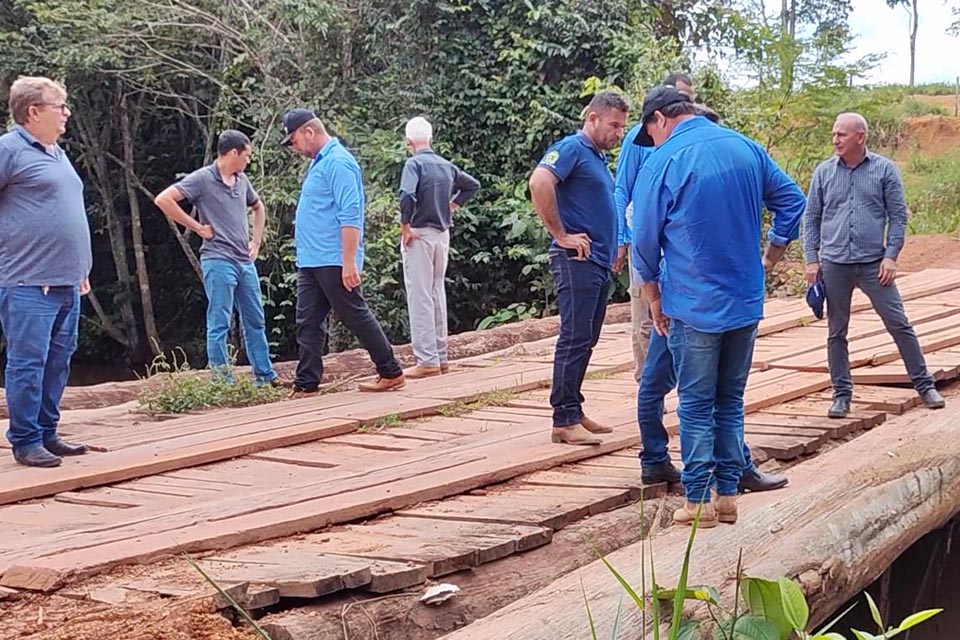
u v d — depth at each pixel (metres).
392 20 14.26
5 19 15.47
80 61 14.82
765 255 4.21
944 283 12.05
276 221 14.12
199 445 5.41
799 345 8.66
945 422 5.89
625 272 12.91
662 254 4.01
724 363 4.01
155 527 3.78
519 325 10.91
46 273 4.83
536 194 4.72
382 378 7.22
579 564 3.77
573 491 4.45
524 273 13.41
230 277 7.22
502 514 4.06
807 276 6.16
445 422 6.22
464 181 7.99
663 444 4.56
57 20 14.64
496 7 14.09
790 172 14.28
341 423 5.96
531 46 13.59
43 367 4.92
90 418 6.68
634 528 4.14
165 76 16.11
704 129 3.90
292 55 14.76
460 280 14.13
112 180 17.86
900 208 5.98
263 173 14.11
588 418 5.38
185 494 4.59
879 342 8.23
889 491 4.66
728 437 4.05
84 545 3.54
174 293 18.75
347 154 7.01
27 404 4.88
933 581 6.26
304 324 7.32
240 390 7.12
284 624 2.91
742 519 4.11
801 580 3.72
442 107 14.07
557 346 5.12
